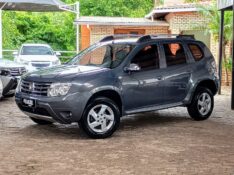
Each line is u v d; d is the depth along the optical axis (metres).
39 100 8.98
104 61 9.92
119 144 8.71
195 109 10.87
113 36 10.84
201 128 10.19
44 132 9.68
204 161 7.71
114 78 9.29
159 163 7.58
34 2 15.16
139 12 36.69
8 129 9.91
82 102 8.87
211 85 11.21
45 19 37.97
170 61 10.30
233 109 12.84
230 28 18.55
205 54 11.03
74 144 8.69
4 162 7.57
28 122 10.67
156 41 10.20
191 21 21.94
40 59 18.08
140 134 9.55
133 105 9.66
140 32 24.20
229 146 8.66
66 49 37.06
